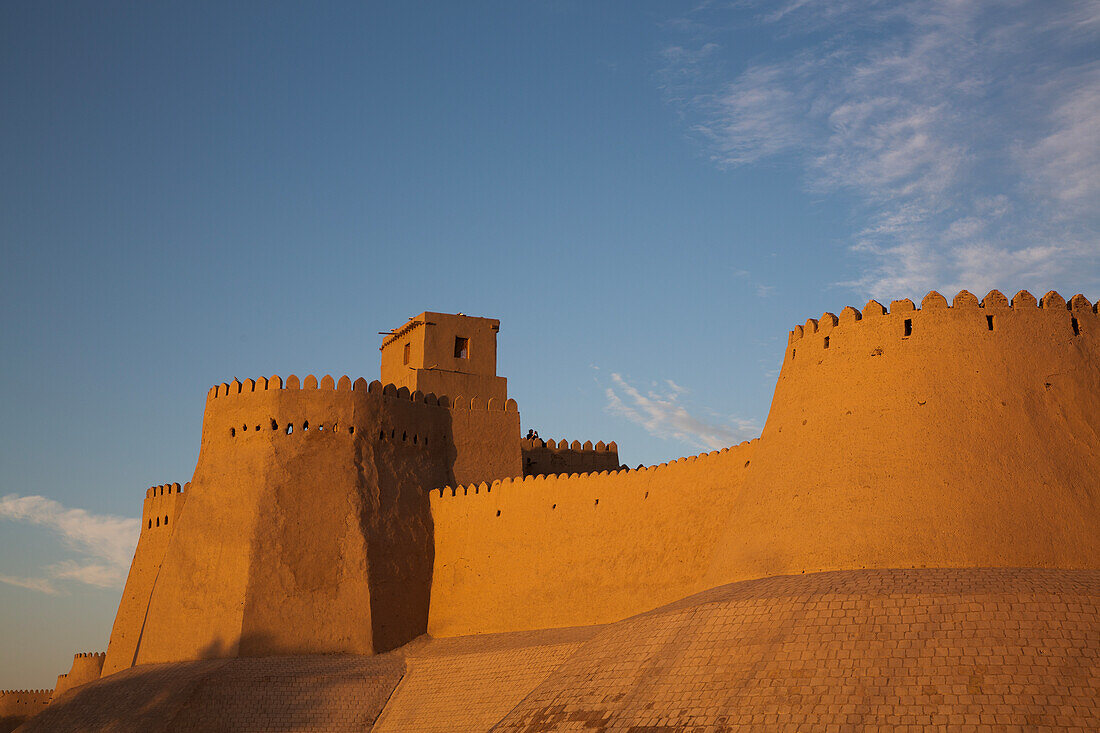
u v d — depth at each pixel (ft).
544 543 147.43
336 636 149.48
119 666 178.50
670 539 134.82
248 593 149.48
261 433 158.71
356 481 157.28
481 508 155.84
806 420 113.29
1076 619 88.07
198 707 136.56
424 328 188.24
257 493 154.92
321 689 139.44
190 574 155.22
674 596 131.85
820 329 116.67
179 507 181.27
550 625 142.72
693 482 134.72
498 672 134.10
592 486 145.28
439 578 157.48
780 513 110.32
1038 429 104.73
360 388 162.61
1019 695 84.33
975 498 102.01
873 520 104.22
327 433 159.22
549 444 188.85
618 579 138.41
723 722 92.27
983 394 106.63
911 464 105.19
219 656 148.25
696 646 101.24
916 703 86.48
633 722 97.86
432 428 168.35
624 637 110.93
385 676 142.51
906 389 108.88
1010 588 91.97
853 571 102.17
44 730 146.41
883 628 92.63
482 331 192.24
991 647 88.07
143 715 137.28
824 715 88.58
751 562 110.32
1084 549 99.09
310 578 151.64
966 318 110.01
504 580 149.69
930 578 96.53
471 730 127.44
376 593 152.56
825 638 94.12
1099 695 82.74
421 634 155.12
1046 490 101.60
